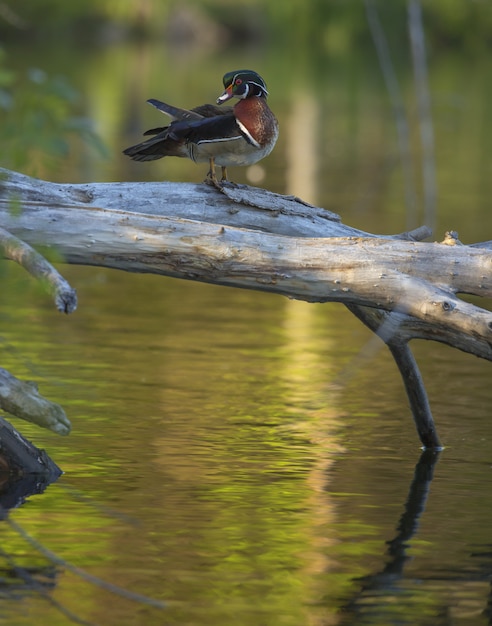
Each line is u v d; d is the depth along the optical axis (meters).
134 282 18.14
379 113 40.62
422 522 8.41
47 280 7.66
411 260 9.23
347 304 10.14
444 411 11.50
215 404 11.55
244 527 8.23
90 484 9.16
